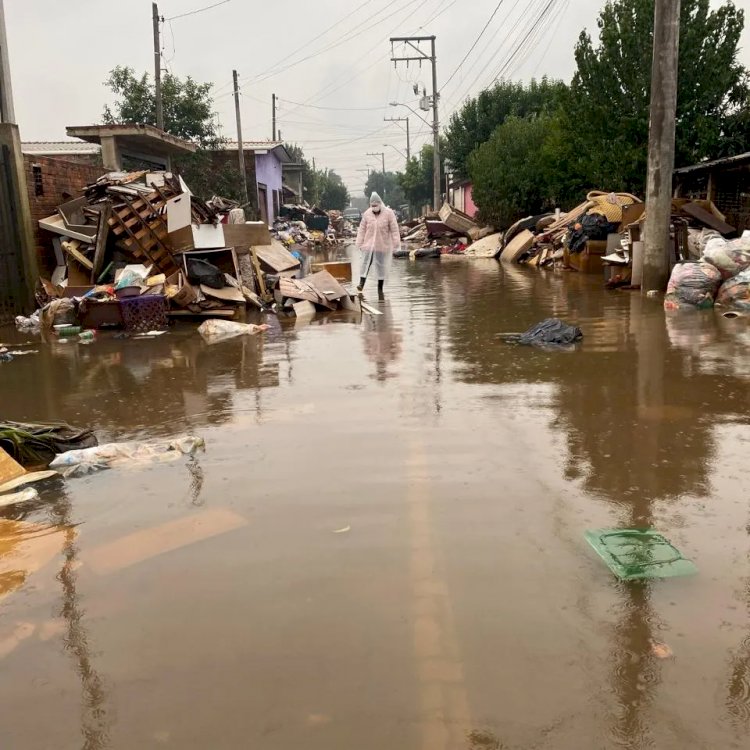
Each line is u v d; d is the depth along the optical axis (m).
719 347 6.72
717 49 16.09
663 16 10.20
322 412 5.00
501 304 10.65
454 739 1.88
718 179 15.59
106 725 1.98
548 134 22.19
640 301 10.24
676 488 3.47
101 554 2.99
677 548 2.86
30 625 2.48
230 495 3.56
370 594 2.59
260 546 3.00
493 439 4.28
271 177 41.94
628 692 2.04
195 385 6.01
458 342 7.58
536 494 3.44
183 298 9.79
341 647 2.28
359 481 3.68
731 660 2.17
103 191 11.71
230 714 2.00
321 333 8.57
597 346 7.00
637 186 17.11
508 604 2.49
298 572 2.77
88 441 4.51
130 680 2.17
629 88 16.70
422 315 9.84
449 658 2.21
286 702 2.04
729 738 1.86
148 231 10.79
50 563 2.93
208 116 28.52
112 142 17.66
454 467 3.83
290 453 4.15
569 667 2.15
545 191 24.16
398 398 5.32
